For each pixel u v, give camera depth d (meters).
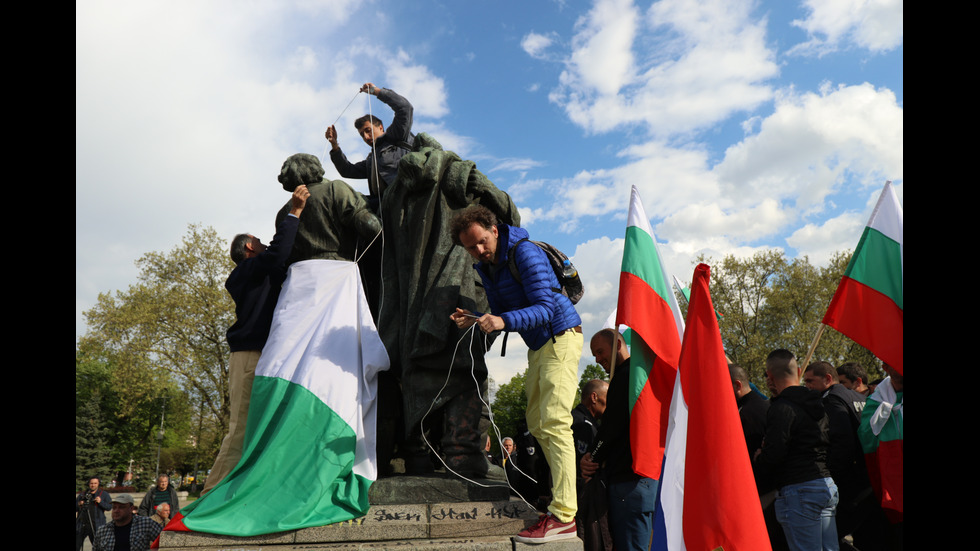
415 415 4.32
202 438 51.38
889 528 4.96
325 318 4.40
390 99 5.82
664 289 4.20
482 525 3.78
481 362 4.42
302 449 3.95
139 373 35.00
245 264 4.80
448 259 4.50
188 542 3.54
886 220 4.64
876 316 4.51
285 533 3.62
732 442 3.19
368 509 3.79
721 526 3.09
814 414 4.30
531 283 3.68
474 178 4.68
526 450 5.45
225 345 34.44
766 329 39.12
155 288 34.47
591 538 4.01
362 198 4.91
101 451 52.06
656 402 3.95
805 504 4.21
